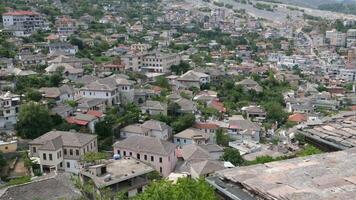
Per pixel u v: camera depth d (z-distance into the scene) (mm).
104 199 42344
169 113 102375
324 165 20312
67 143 71312
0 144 73062
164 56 153750
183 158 74375
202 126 94875
